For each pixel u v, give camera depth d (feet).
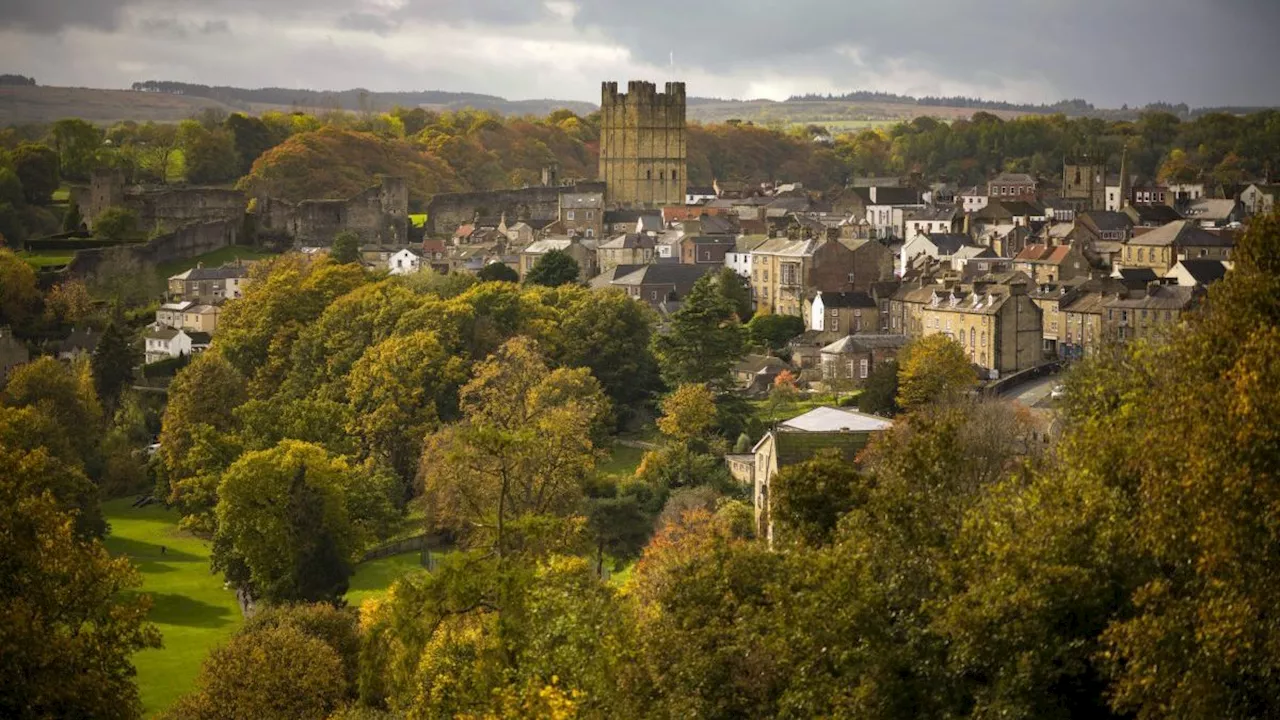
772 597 264.31
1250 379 234.38
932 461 287.89
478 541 372.58
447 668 305.32
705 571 285.23
